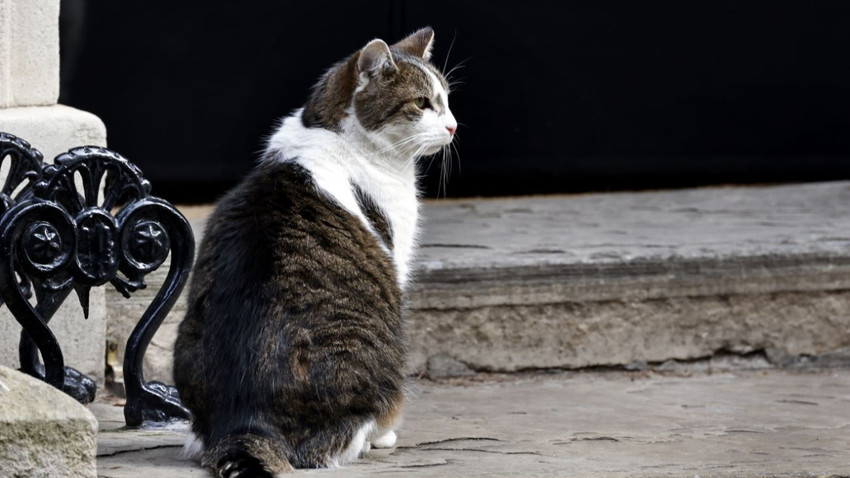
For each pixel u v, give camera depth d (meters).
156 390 7.59
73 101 11.92
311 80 12.48
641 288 10.01
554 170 13.09
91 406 8.27
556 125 13.02
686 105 13.23
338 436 6.43
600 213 12.04
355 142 7.09
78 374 8.13
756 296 10.23
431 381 9.74
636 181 13.47
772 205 12.35
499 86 12.81
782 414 8.59
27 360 7.61
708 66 13.16
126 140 12.15
